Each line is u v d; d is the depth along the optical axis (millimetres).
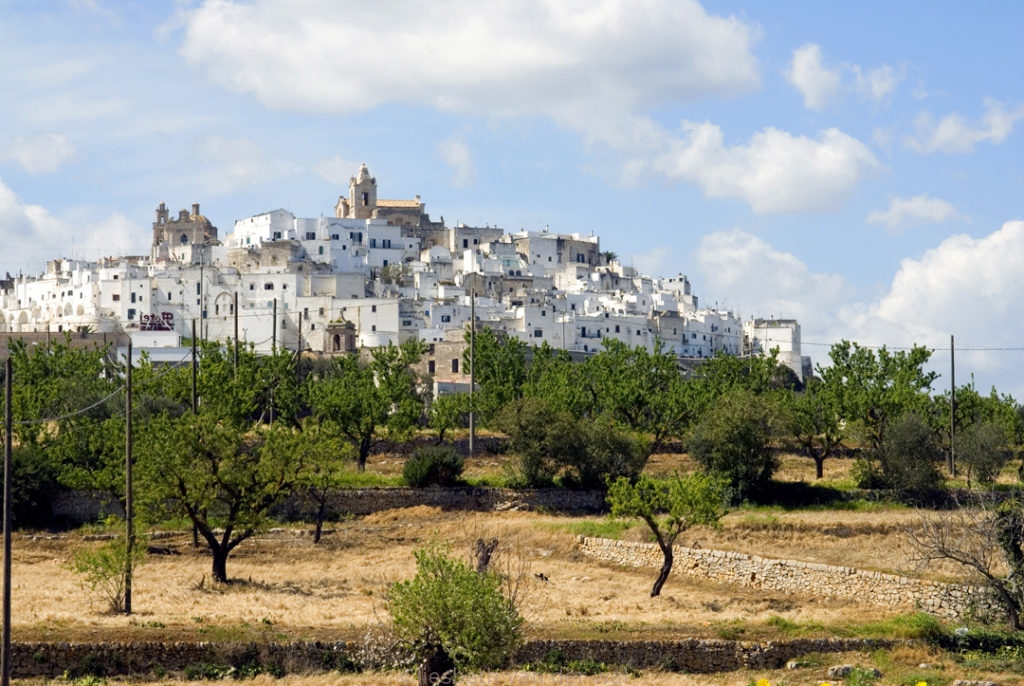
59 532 91125
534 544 89938
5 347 198375
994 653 60469
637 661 58094
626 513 75312
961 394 124812
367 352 199125
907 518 91062
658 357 138750
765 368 144625
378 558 85562
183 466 75625
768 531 88938
